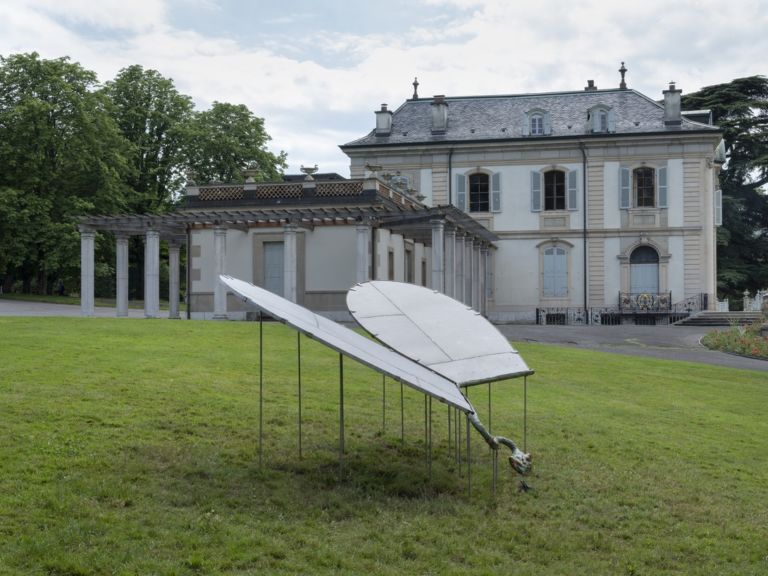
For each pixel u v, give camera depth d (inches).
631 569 283.7
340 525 304.2
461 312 396.8
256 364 606.9
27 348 603.8
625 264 1742.1
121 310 1249.4
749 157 2282.2
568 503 347.3
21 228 1755.7
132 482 327.0
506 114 1861.5
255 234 1258.0
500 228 1791.3
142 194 2011.6
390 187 1298.0
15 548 260.2
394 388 551.5
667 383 685.9
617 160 1742.1
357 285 395.9
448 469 382.6
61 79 1831.9
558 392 598.2
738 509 352.8
